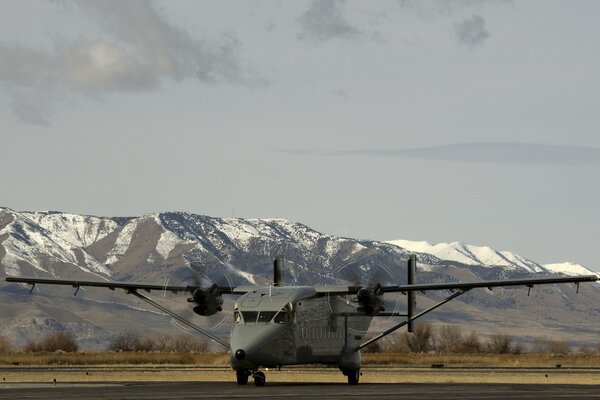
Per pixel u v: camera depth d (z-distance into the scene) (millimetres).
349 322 168375
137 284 170875
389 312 176750
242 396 121312
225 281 170500
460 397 119500
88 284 170750
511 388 145250
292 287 160375
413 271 185625
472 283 163000
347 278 173625
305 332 157250
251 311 154375
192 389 139750
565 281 158375
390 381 184750
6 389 142750
